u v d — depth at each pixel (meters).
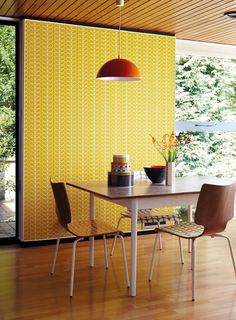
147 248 4.56
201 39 5.65
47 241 4.71
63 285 3.46
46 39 4.61
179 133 5.81
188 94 5.87
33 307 3.02
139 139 5.17
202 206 3.15
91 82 4.86
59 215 3.42
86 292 3.31
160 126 5.29
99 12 4.38
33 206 4.64
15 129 4.73
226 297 3.23
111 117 5.00
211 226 3.20
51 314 2.90
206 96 6.00
